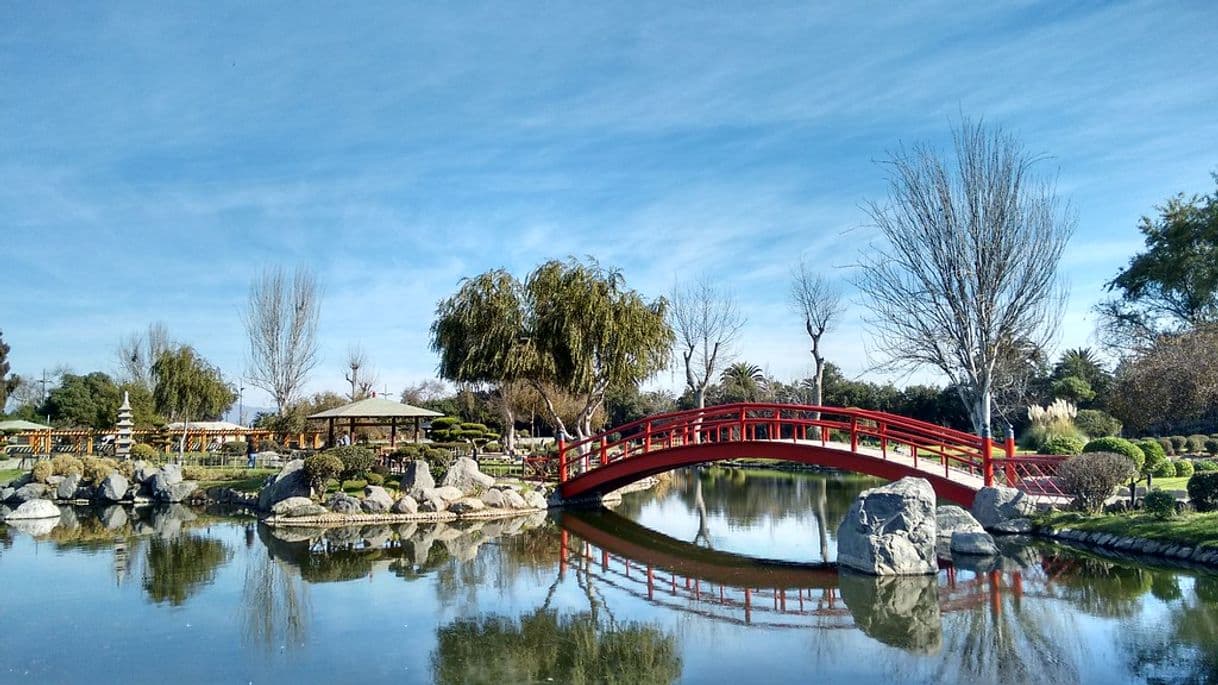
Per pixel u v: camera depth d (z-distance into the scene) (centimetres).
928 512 1546
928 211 2738
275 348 4294
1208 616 1127
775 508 2720
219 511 2570
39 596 1339
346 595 1366
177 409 4153
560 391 3581
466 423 4438
